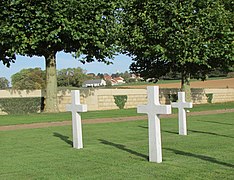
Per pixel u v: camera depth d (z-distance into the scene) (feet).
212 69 113.39
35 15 76.18
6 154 35.22
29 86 183.93
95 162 29.94
